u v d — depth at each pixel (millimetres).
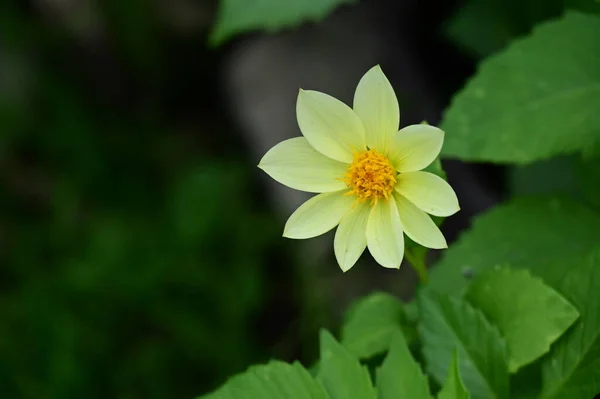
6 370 1314
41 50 1673
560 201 875
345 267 801
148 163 1618
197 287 1384
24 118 1599
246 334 1363
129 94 1713
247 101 1477
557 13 1045
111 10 1621
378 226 799
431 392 806
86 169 1562
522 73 870
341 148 805
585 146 850
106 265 1396
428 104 1288
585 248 863
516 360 799
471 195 1223
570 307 795
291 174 808
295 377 793
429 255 1223
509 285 809
